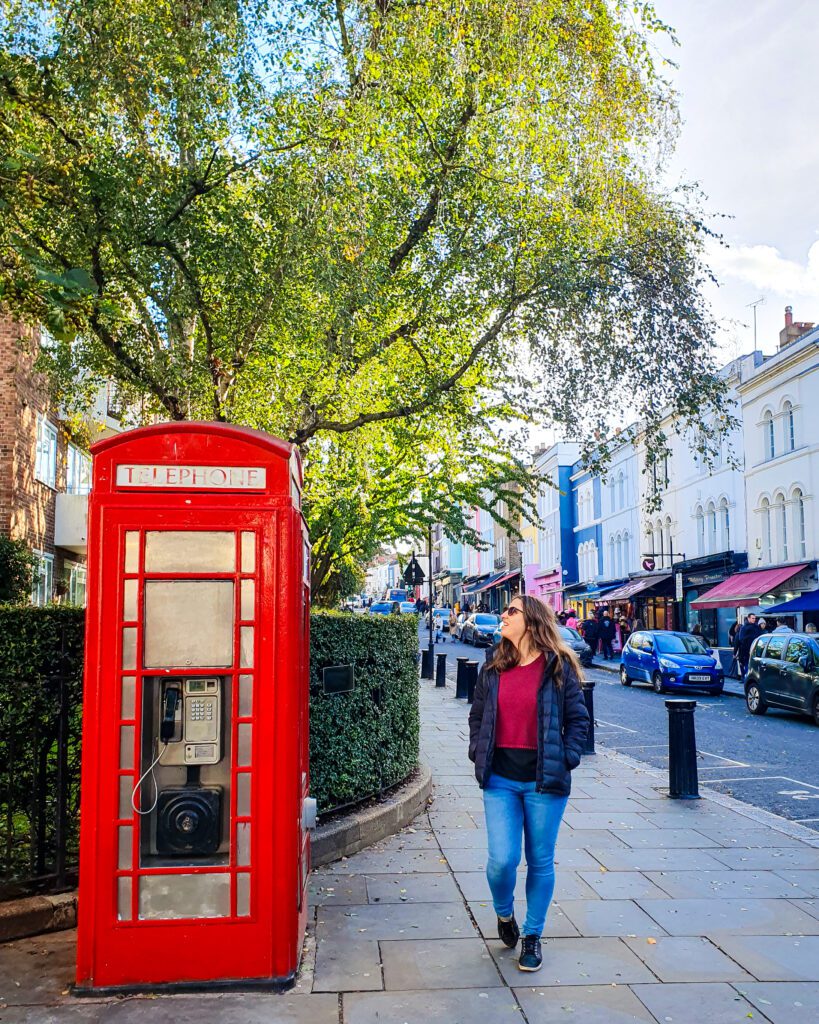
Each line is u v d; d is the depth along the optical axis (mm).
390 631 7867
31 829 5035
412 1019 3828
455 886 5695
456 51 8570
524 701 4469
